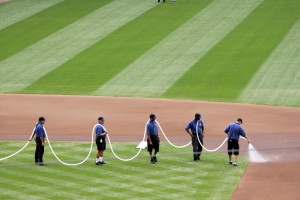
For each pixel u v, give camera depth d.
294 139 96.19
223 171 82.69
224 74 136.88
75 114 113.19
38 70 145.25
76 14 185.00
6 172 82.56
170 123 106.38
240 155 89.44
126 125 105.38
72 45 160.38
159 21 173.62
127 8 187.25
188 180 79.12
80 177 80.50
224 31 163.25
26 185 77.69
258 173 81.81
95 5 192.62
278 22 167.00
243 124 105.06
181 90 128.75
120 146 93.94
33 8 194.25
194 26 168.12
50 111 115.75
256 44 153.25
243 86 129.38
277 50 148.50
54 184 77.94
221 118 108.94
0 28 177.38
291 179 79.50
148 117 110.25
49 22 179.50
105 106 118.31
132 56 150.75
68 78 139.12
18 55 156.12
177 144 95.06
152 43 158.12
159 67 143.00
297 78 132.00
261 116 109.75
